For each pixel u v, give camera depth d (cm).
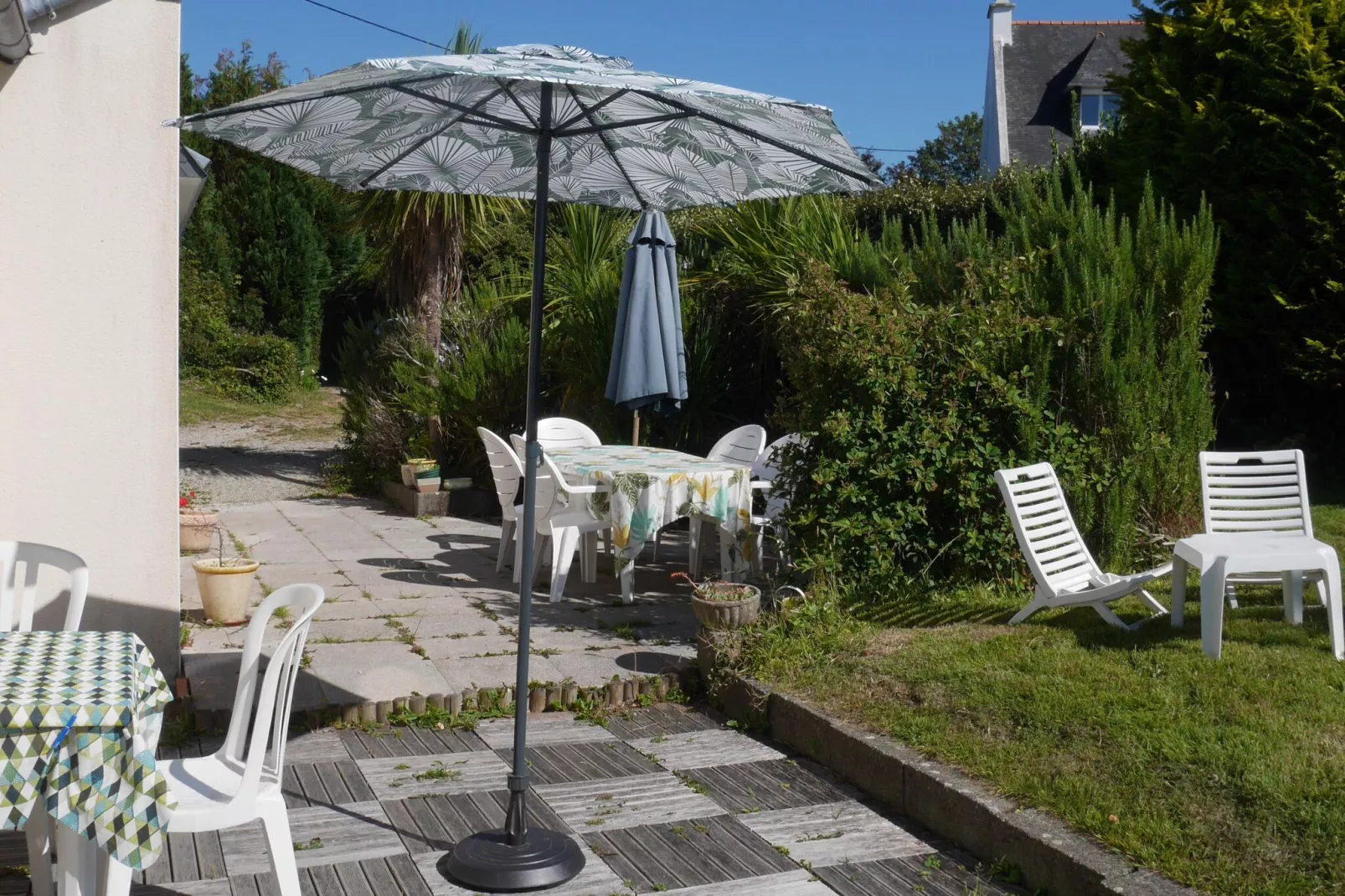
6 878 366
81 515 543
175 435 555
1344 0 965
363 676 578
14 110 521
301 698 539
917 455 703
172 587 558
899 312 740
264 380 2392
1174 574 586
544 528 796
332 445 1845
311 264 2584
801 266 1041
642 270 801
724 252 1155
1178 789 397
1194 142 1016
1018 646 563
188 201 703
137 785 283
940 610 666
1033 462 716
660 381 794
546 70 340
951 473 704
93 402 541
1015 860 388
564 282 1220
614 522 753
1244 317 1012
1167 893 339
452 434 1238
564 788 465
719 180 487
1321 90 945
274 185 2566
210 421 2092
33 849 335
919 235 1313
